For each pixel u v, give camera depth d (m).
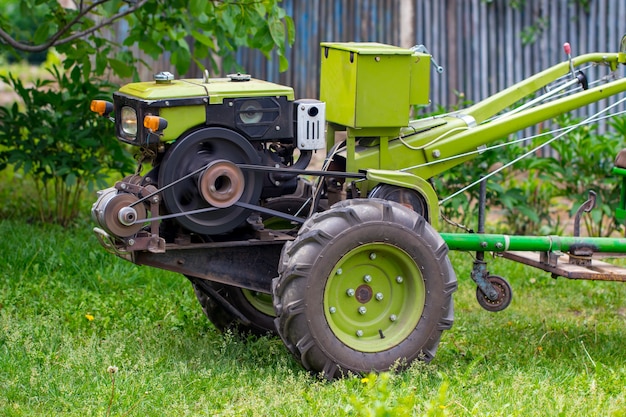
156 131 5.70
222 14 9.27
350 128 6.27
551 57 13.70
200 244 6.05
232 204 5.89
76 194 10.56
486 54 13.98
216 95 5.89
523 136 12.92
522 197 9.80
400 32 14.30
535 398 5.57
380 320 6.00
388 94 6.19
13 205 10.77
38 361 6.07
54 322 6.95
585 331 7.26
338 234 5.71
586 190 10.08
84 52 9.52
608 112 13.12
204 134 5.87
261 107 6.02
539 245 6.49
